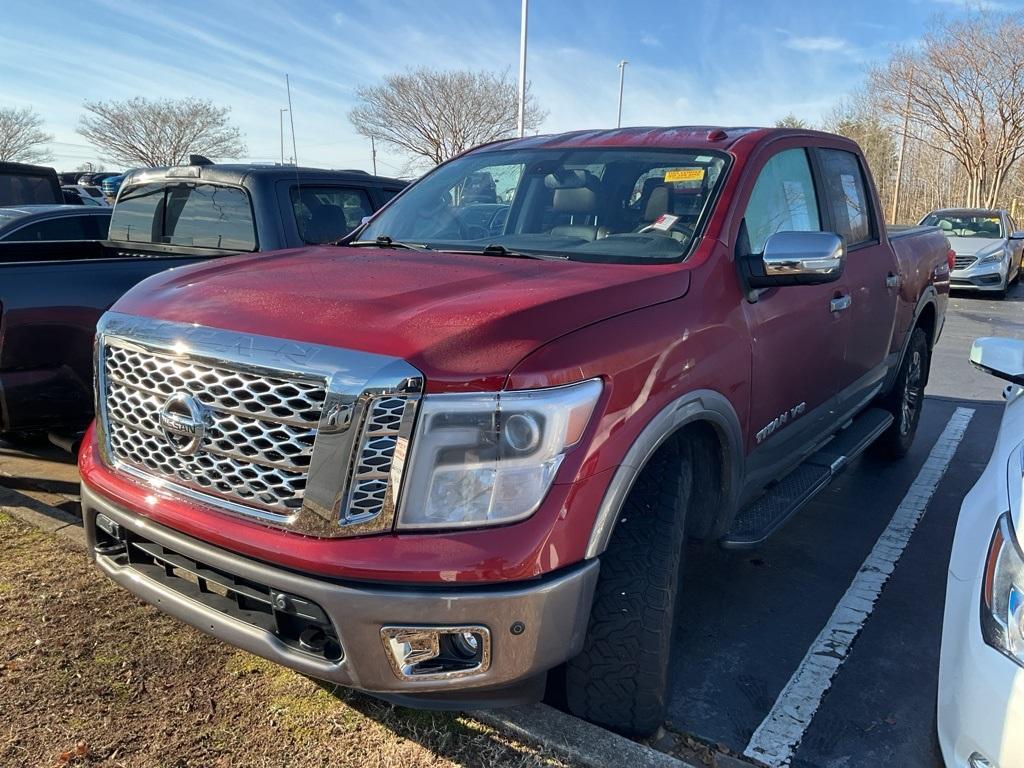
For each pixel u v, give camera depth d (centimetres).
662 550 244
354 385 201
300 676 288
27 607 326
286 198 525
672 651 263
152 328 241
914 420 575
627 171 343
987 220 1677
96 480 259
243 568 217
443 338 208
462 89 3353
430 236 358
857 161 453
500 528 206
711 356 270
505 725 256
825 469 388
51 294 386
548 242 328
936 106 3472
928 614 360
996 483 235
